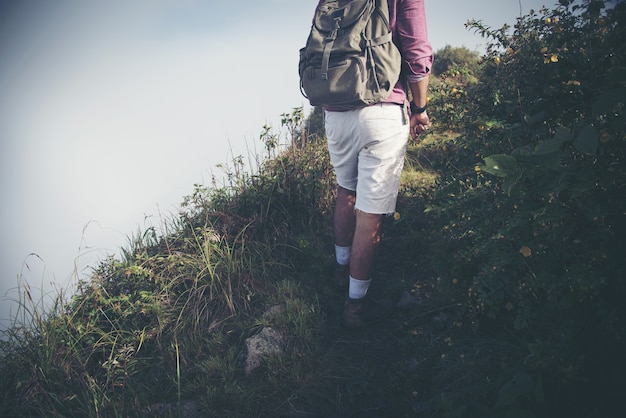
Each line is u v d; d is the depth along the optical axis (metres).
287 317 2.24
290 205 2.99
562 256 1.52
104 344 2.24
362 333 2.21
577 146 1.30
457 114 2.58
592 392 1.31
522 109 2.07
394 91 1.91
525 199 1.63
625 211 1.39
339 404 1.84
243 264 2.61
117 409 1.85
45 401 1.93
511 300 1.88
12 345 2.12
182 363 2.12
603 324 1.38
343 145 2.08
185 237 2.92
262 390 1.91
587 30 2.02
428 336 2.06
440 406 1.66
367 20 1.81
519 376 1.37
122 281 2.59
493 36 2.63
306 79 1.96
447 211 2.09
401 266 2.66
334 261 2.75
